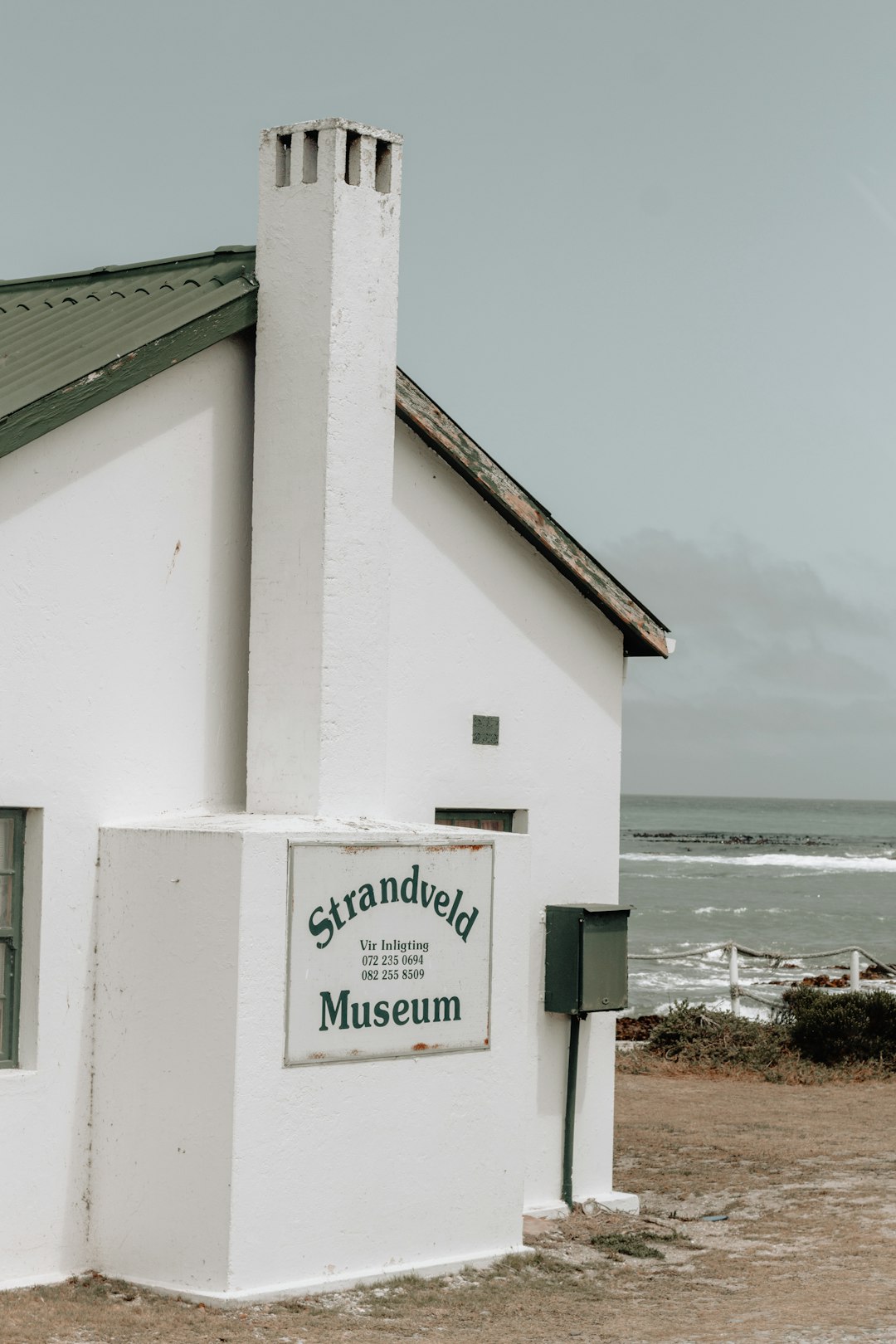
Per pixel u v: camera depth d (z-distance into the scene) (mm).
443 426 10531
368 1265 8852
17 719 8492
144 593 9094
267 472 9461
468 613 10891
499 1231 9547
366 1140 8844
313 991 8617
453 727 10781
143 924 8648
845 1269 9500
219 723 9508
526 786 11227
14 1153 8438
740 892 75250
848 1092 16453
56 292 11531
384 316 9562
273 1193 8406
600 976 11000
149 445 9109
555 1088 11125
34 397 8336
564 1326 8188
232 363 9570
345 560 9320
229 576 9570
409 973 9078
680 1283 9250
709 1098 15906
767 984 32906
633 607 11625
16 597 8469
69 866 8711
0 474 8359
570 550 11242
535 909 11188
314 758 9195
